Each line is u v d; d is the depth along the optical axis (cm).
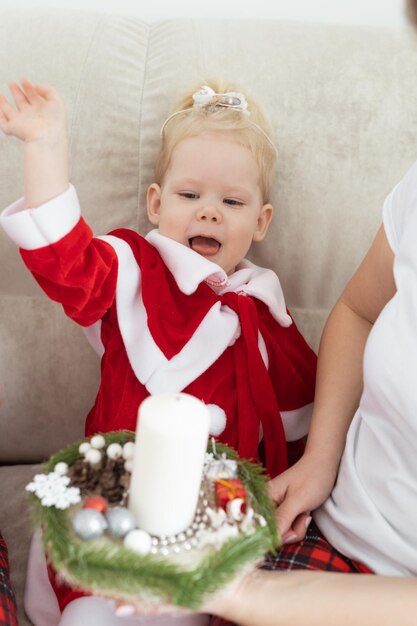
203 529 63
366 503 79
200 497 66
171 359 96
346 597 69
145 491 59
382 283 92
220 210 105
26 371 114
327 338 99
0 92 107
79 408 117
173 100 111
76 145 109
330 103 113
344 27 119
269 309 108
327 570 81
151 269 100
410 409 73
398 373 75
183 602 56
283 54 114
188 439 56
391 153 114
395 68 115
